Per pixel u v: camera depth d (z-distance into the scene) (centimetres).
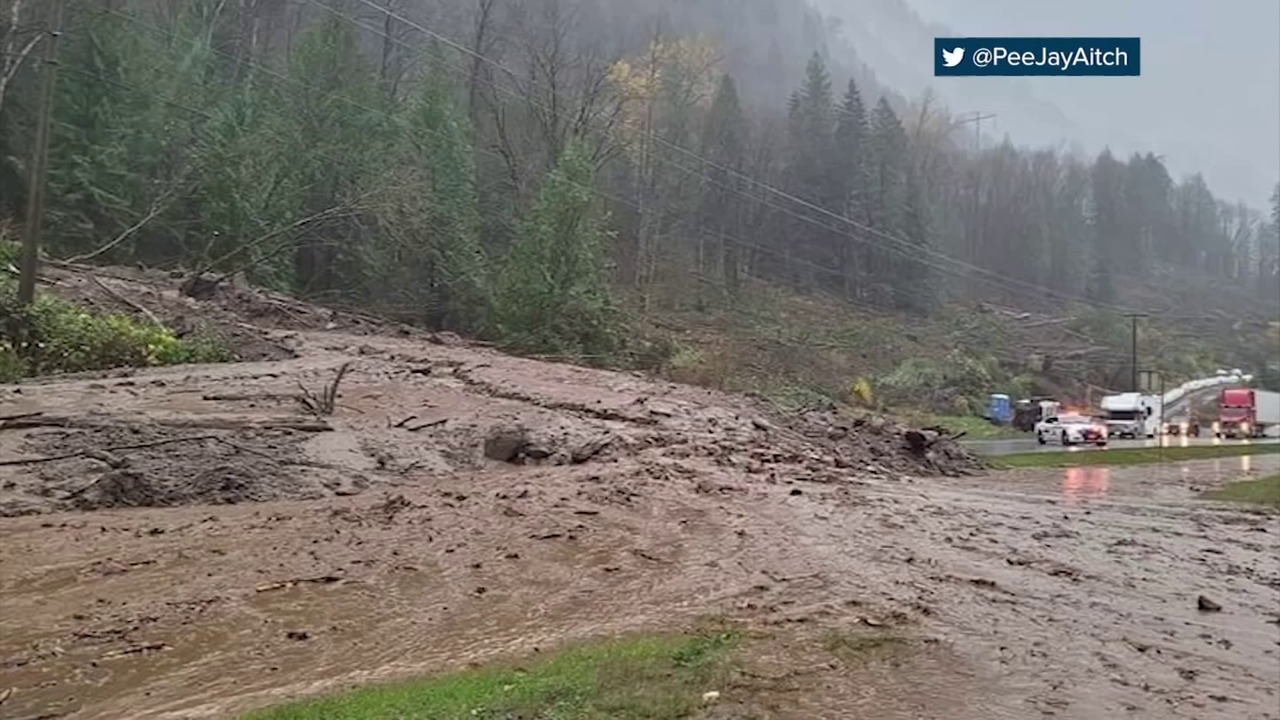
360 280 3625
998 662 646
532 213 3591
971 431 4453
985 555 1024
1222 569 1016
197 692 549
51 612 690
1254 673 650
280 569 827
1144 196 14062
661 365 3609
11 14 2858
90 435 1177
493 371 2206
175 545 891
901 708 548
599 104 4806
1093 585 905
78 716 510
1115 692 597
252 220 3181
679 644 648
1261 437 4984
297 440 1312
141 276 2644
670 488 1319
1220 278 14412
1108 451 3045
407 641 659
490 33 4812
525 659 616
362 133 3700
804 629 701
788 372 4719
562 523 1063
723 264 6756
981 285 9844
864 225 8125
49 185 2948
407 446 1409
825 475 1636
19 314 1698
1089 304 9981
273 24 4456
